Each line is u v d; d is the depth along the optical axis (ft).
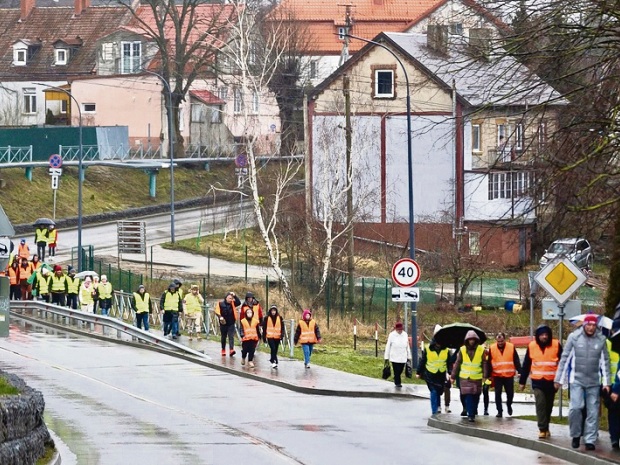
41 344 339.98
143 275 463.83
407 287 294.25
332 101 552.00
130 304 397.60
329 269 417.90
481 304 416.87
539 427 179.01
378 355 338.54
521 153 180.86
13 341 344.49
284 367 304.09
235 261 520.01
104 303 386.11
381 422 215.31
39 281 399.03
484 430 191.72
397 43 542.16
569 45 176.45
